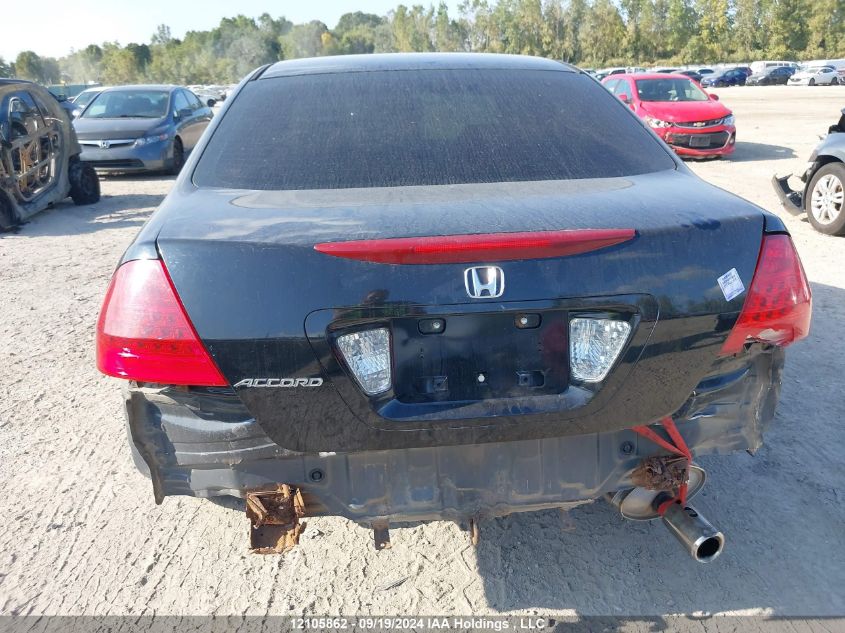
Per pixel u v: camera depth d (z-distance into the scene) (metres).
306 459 2.00
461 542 2.73
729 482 3.05
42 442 3.59
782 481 3.05
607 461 2.07
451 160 2.38
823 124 18.53
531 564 2.60
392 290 1.79
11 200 8.52
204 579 2.58
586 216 1.94
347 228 1.88
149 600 2.47
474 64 2.98
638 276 1.85
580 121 2.63
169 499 3.08
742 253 1.95
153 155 12.42
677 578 2.51
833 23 84.81
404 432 1.87
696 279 1.89
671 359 1.91
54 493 3.14
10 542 2.79
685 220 1.95
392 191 2.21
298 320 1.79
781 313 1.97
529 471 2.05
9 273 6.75
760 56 89.81
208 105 15.76
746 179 10.61
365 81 2.81
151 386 1.93
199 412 1.93
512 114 2.63
